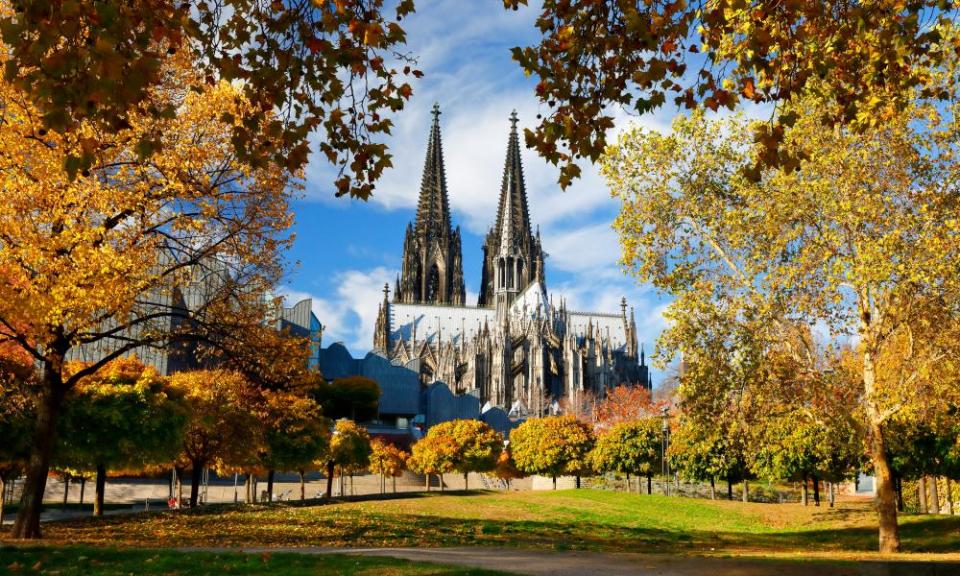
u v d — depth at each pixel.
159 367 56.75
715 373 26.52
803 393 26.50
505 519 38.78
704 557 18.70
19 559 14.29
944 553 24.36
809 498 72.44
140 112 9.77
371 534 25.59
